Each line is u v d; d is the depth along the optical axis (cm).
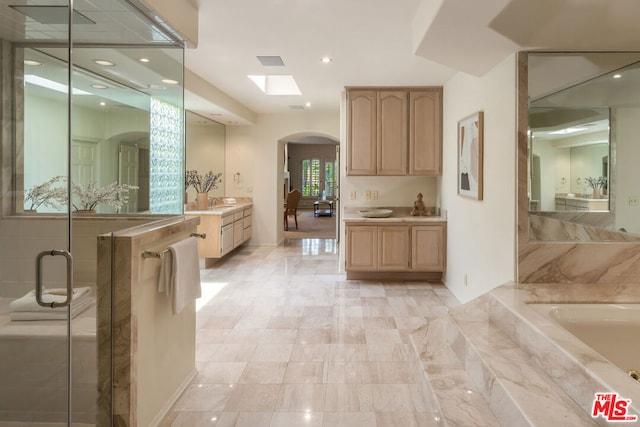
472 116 404
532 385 199
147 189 240
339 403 250
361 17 320
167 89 271
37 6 169
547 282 315
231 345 338
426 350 282
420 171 543
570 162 312
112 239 198
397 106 541
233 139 799
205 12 311
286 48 395
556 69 309
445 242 526
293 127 789
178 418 235
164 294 238
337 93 595
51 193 173
